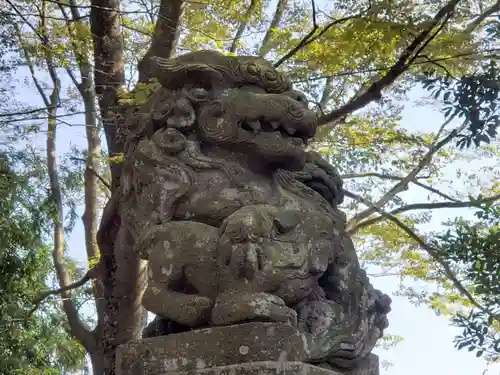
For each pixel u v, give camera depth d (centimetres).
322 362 282
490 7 546
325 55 543
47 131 611
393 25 464
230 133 292
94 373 605
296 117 292
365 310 311
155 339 263
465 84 446
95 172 685
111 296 467
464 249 425
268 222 271
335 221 315
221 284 265
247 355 246
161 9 532
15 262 636
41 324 712
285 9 718
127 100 478
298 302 279
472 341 418
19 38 541
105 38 550
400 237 730
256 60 307
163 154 293
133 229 305
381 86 545
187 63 301
